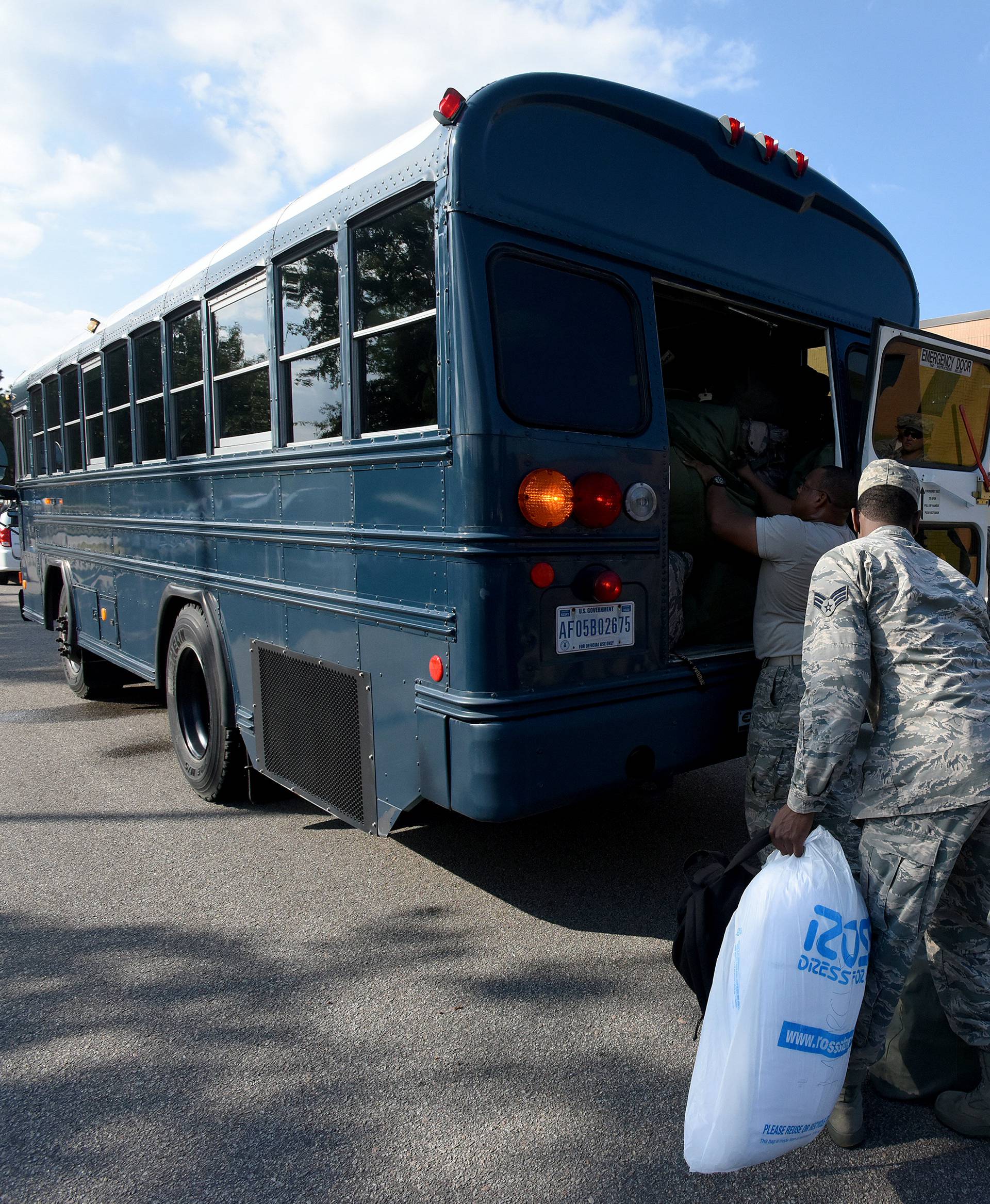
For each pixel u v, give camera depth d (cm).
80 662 718
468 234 274
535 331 288
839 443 403
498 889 372
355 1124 231
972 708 203
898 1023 248
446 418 280
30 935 335
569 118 301
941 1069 238
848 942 199
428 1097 241
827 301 399
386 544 313
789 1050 192
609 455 304
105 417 604
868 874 210
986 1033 217
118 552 601
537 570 284
